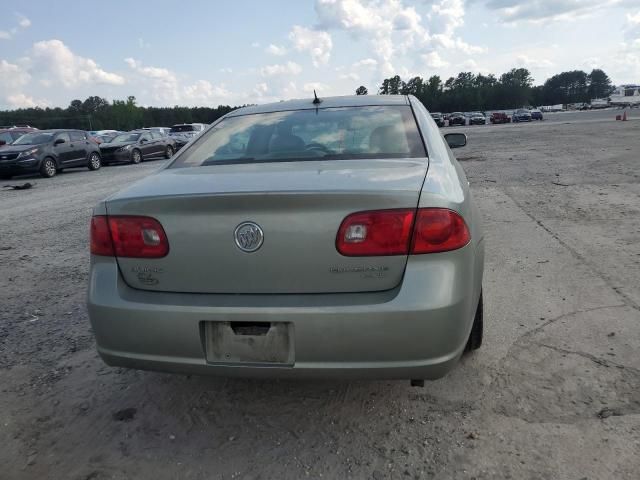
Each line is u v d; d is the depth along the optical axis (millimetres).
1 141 21609
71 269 5387
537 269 4594
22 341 3641
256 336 2152
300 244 2082
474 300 2393
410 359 2086
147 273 2266
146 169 18172
